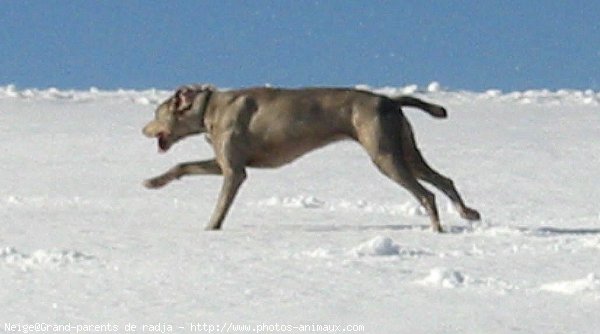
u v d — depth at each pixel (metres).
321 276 12.27
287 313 10.49
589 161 26.64
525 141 30.28
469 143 29.83
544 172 24.83
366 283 11.88
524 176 24.22
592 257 13.71
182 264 12.98
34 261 13.05
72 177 23.47
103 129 32.06
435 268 12.45
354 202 19.86
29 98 39.38
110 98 39.88
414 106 17.02
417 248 14.20
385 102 16.81
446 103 39.81
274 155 17.12
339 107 16.83
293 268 12.73
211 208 18.80
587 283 11.53
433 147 29.03
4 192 21.12
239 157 17.02
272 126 16.94
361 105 16.77
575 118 35.91
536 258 13.62
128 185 22.28
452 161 26.53
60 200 19.75
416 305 10.82
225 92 17.38
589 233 16.19
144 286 11.66
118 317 10.30
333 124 16.86
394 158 16.62
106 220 17.05
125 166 25.42
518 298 11.12
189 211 18.38
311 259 13.38
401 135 16.83
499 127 33.53
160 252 13.92
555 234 16.03
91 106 37.56
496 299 11.07
